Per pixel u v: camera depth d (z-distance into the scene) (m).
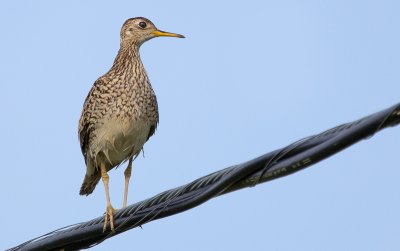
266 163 10.33
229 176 10.82
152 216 12.38
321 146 9.66
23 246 13.80
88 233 13.32
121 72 17.39
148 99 17.45
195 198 11.56
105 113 17.22
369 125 9.09
